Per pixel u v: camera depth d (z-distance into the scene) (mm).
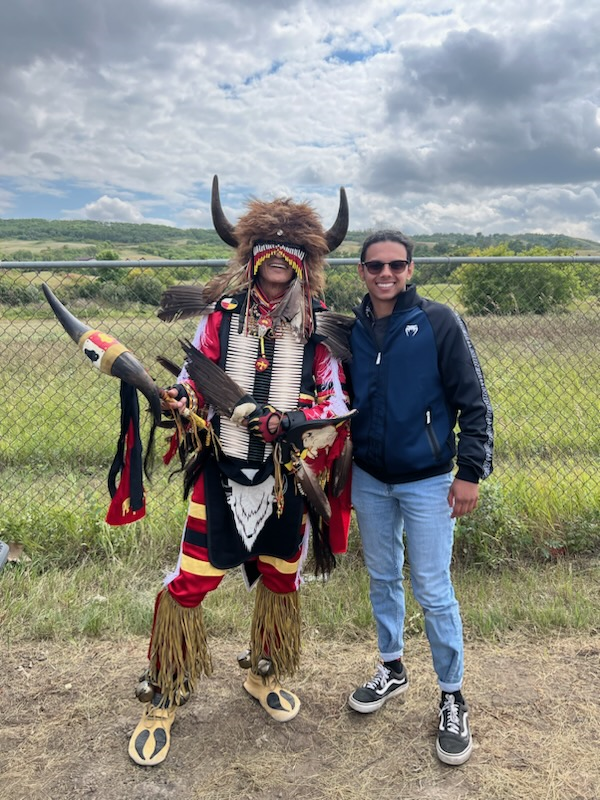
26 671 3318
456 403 2627
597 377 6488
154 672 2732
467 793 2547
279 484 2533
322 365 2695
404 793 2555
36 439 6820
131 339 5145
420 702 3090
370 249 2602
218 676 3289
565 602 3965
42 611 3779
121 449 2756
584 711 2998
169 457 2764
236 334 2600
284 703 2996
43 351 7250
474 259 4219
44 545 4512
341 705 3082
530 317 5094
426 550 2697
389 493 2781
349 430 2758
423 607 2762
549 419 6668
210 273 4641
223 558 2609
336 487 2750
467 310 5066
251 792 2568
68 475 6070
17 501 5113
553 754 2736
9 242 104625
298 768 2699
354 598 3957
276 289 2656
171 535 4617
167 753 2752
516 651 3492
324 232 2658
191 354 2539
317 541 2910
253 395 2578
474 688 3180
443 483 2701
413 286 2701
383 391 2645
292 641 2889
